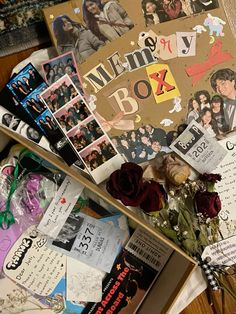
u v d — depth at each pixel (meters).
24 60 0.94
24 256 0.93
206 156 0.97
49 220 0.93
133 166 0.87
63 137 0.94
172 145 0.96
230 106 0.98
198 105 0.97
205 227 0.96
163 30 0.96
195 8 0.97
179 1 0.97
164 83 0.97
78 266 0.95
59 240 0.94
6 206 0.92
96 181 0.95
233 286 0.99
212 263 0.96
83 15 0.94
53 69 0.93
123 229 0.96
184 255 0.84
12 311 0.93
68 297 0.95
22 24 0.95
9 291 0.93
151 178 0.96
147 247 0.96
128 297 0.97
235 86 0.98
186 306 0.99
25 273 0.93
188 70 0.97
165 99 0.97
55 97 0.93
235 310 1.00
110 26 0.95
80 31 0.94
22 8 0.95
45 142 0.93
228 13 0.99
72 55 0.94
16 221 0.92
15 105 0.93
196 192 0.96
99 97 0.95
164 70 0.97
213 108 0.98
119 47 0.95
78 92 0.94
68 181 0.94
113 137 0.95
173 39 0.97
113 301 0.96
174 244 0.86
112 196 0.88
